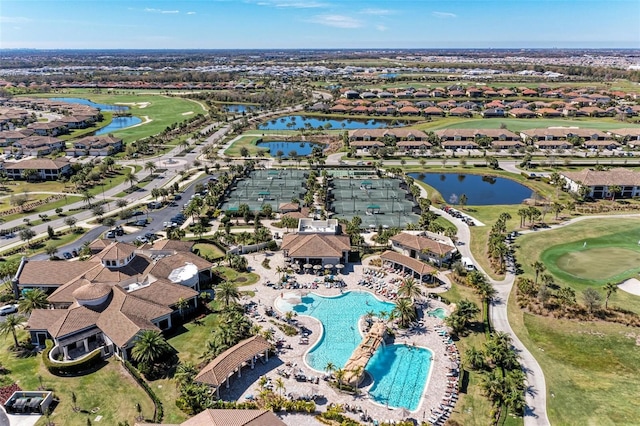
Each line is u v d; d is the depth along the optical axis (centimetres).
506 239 12838
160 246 11481
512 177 19475
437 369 7700
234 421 5850
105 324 8231
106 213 15138
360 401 6950
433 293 10200
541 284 10412
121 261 9919
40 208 15638
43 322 8306
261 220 14612
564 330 8781
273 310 9438
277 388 7144
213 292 10225
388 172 19875
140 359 7531
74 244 12662
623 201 16312
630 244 12438
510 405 6788
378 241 12769
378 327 8556
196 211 14362
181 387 6962
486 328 8750
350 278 10888
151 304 8738
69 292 9275
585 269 11100
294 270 11212
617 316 9125
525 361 7950
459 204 16312
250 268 11369
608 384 7406
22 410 6669
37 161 19325
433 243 11781
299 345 8319
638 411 6831
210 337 8481
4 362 7850
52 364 7475
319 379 7400
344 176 19538
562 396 7131
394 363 7875
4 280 10581
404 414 6594
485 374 7538
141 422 6462
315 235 11706
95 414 6656
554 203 15275
